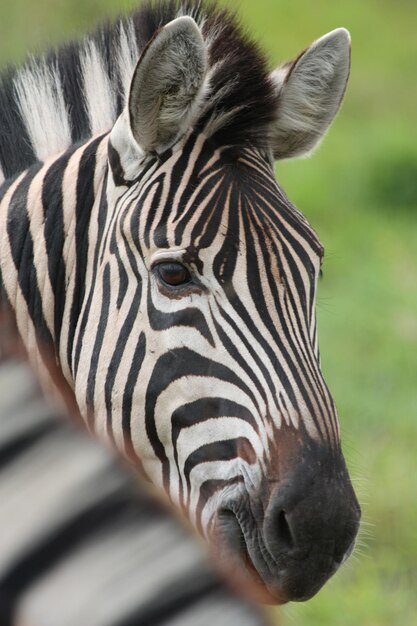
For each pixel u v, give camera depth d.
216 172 7.41
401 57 52.50
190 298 7.11
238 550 6.89
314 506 6.50
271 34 52.44
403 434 18.77
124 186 7.68
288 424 6.75
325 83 8.34
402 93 47.78
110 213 7.77
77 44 9.02
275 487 6.62
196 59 7.23
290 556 6.55
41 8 36.38
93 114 8.73
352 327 23.97
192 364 7.04
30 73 9.00
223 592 1.65
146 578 1.62
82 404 7.79
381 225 31.62
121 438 7.46
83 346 7.79
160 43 7.11
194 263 7.09
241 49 7.70
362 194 33.97
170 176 7.43
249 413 6.84
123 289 7.48
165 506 1.69
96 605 1.60
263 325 6.95
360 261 28.55
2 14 36.22
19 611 1.61
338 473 6.75
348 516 6.60
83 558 1.62
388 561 14.84
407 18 57.59
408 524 15.69
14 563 1.62
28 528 1.62
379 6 58.91
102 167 8.12
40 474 1.66
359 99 46.56
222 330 6.98
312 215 31.95
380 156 35.12
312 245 7.44
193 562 1.65
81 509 1.64
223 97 7.53
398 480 16.83
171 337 7.12
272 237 7.20
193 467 7.05
